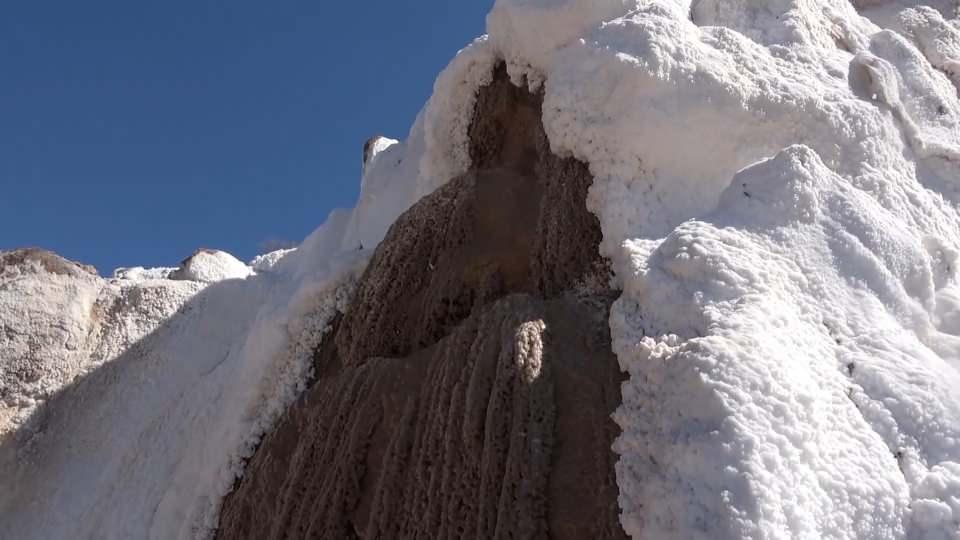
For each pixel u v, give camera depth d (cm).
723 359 349
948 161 561
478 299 535
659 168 511
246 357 657
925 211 516
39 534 659
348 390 491
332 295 640
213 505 582
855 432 354
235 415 623
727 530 302
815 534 311
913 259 453
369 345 568
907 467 349
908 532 326
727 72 532
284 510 472
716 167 512
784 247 439
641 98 521
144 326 782
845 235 448
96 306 790
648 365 374
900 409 368
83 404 734
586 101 536
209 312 787
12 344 739
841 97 550
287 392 614
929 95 612
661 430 347
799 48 589
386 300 573
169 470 652
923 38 697
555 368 403
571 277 504
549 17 601
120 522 636
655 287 417
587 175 529
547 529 354
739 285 404
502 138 670
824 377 374
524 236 558
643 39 535
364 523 430
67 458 704
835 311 416
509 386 393
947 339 429
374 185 873
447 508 381
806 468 327
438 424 411
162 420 702
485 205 578
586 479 362
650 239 477
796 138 525
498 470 373
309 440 490
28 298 756
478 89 699
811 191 461
